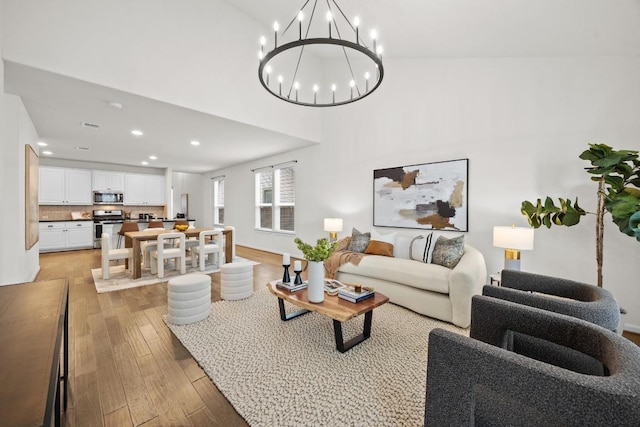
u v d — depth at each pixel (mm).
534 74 2938
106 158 6555
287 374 1789
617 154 1957
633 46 2270
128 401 1537
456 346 963
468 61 3406
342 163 4875
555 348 1356
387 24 3113
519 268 2660
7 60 2311
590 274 2648
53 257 5625
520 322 1289
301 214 5676
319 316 2730
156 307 2910
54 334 894
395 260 3229
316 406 1509
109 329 2396
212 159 6754
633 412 676
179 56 3322
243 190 7324
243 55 3951
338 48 4535
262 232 6711
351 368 1860
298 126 4773
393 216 4164
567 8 2037
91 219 6867
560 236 2797
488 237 3266
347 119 4785
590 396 726
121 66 2902
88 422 1383
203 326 2469
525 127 2996
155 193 7988
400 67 4066
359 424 1386
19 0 2373
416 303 2824
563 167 2779
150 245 4457
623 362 826
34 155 3883
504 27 2516
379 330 2441
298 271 2604
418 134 3883
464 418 946
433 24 2834
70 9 2619
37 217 4188
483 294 1695
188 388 1657
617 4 1854
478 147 3330
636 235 1762
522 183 3020
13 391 599
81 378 1725
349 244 3982
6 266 2943
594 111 2609
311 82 4977
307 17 3549
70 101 3172
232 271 3133
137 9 3018
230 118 3803
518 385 836
